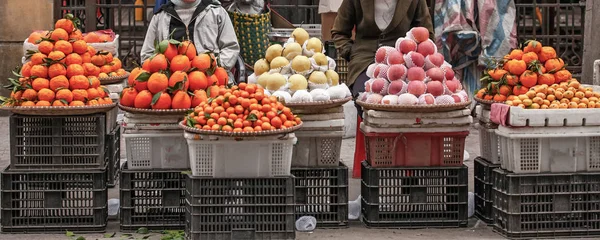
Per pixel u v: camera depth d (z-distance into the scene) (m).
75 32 6.87
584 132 6.49
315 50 7.00
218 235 6.36
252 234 6.38
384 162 6.82
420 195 6.86
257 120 6.16
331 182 6.83
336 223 6.84
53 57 6.64
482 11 10.83
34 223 6.70
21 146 6.65
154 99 6.50
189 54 6.63
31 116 6.64
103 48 8.59
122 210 6.70
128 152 6.68
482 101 7.06
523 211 6.59
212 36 7.92
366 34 7.98
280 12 12.36
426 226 6.89
